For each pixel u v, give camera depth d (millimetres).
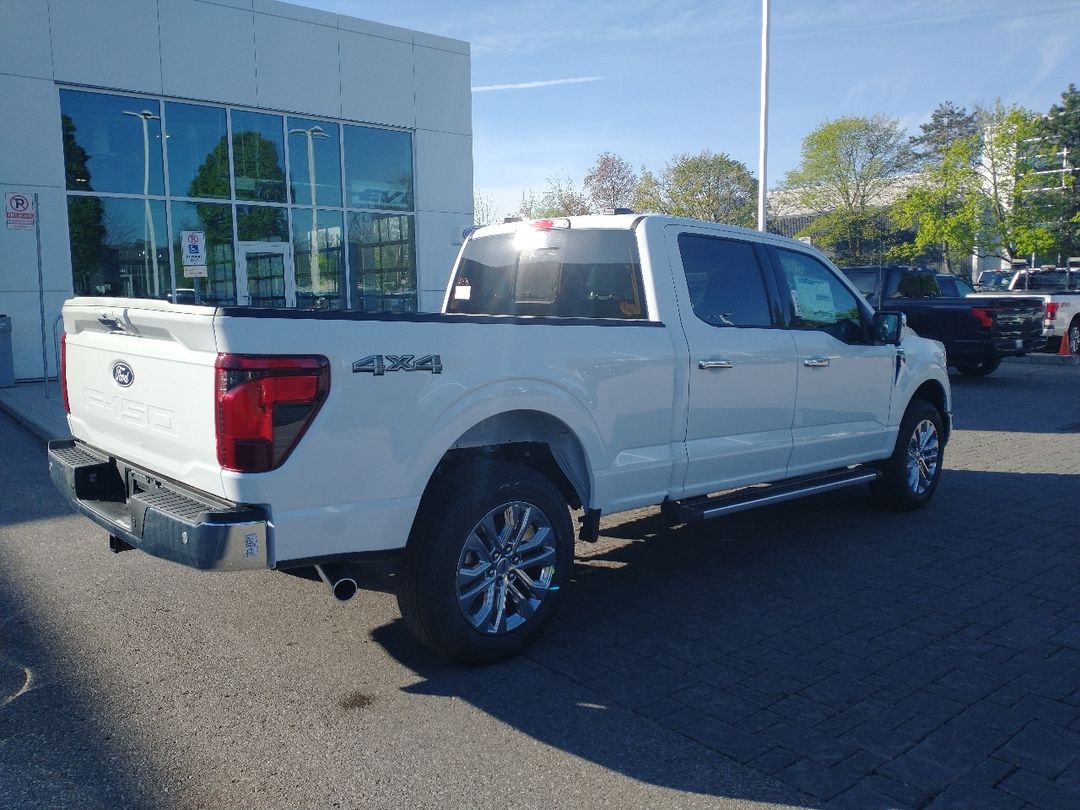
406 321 3746
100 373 4281
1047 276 25281
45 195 14430
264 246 17094
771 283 5723
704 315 5227
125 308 3848
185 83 15680
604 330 4566
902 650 4359
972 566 5699
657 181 54938
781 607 4949
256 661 4191
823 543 6219
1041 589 5258
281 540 3453
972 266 58000
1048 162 42250
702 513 5004
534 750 3400
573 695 3857
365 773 3234
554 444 4520
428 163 19172
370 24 17922
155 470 3910
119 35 14906
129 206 15430
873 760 3336
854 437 6301
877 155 53000
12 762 3285
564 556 4383
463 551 3967
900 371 6707
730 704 3777
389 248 18984
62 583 5250
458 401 3908
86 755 3340
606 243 5273
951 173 43469
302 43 17031
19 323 14352
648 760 3332
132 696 3826
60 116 14531
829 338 6020
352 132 18125
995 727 3590
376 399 3635
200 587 5191
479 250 6152
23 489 7520
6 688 3895
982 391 14844
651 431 4844
